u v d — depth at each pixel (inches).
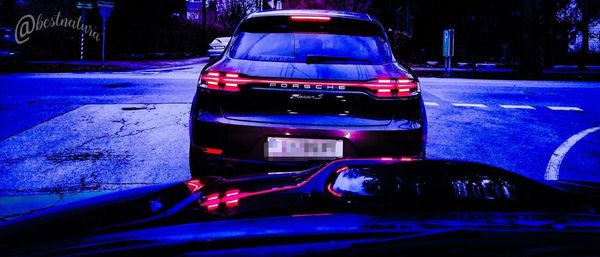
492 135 233.3
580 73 726.5
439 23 1006.4
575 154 196.4
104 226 55.9
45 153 180.7
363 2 933.2
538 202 53.7
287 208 54.6
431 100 363.9
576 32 951.0
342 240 44.5
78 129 227.0
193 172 132.5
